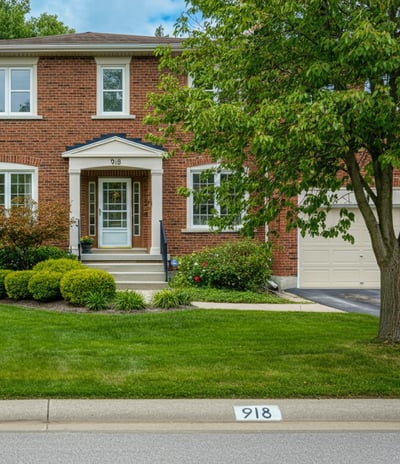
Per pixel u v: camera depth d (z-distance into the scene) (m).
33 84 16.61
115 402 5.79
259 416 5.60
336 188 7.84
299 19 7.07
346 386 6.21
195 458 4.65
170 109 8.38
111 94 16.83
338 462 4.57
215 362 7.16
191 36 9.05
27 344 8.11
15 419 5.54
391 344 7.89
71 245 16.36
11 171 16.44
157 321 9.91
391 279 7.99
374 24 6.60
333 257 16.20
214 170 9.20
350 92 6.21
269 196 8.27
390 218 7.95
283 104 6.77
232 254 14.91
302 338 8.64
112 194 17.66
